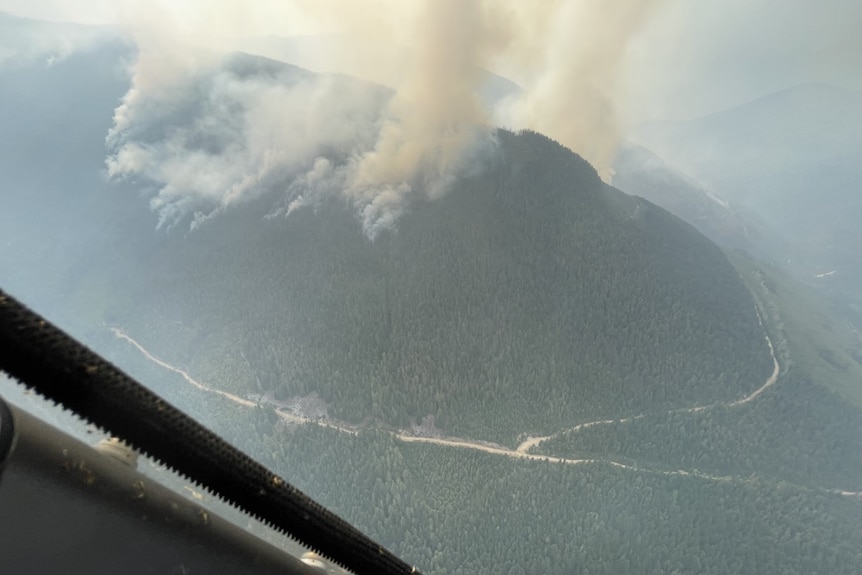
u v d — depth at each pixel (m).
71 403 1.82
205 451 2.38
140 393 2.04
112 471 2.35
